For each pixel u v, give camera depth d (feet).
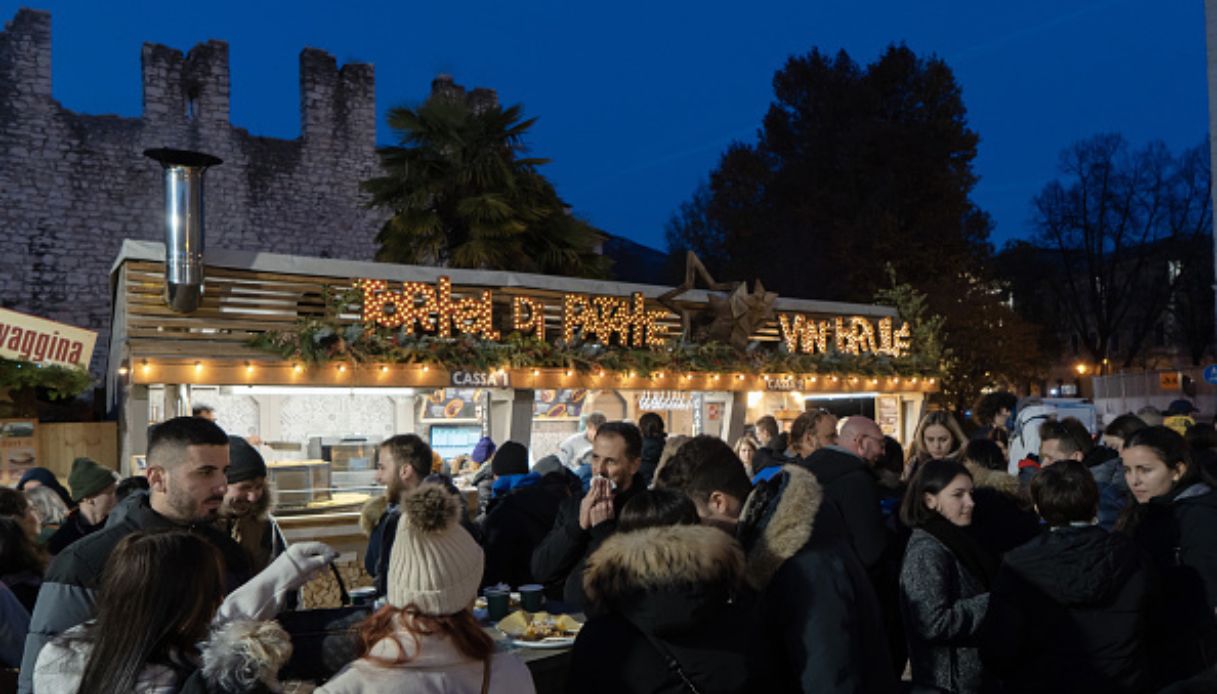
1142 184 135.74
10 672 10.49
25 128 63.10
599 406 42.37
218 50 70.33
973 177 107.96
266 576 7.43
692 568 7.68
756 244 107.24
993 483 14.17
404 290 33.32
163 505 9.32
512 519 15.71
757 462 22.74
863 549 13.53
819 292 99.40
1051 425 18.04
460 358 33.65
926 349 49.85
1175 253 134.51
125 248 29.53
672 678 7.88
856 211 103.35
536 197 49.67
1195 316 135.03
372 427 37.93
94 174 65.41
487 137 47.70
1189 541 12.22
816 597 8.11
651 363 38.47
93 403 45.80
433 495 6.46
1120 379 81.46
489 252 45.68
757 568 8.47
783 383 42.86
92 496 15.15
